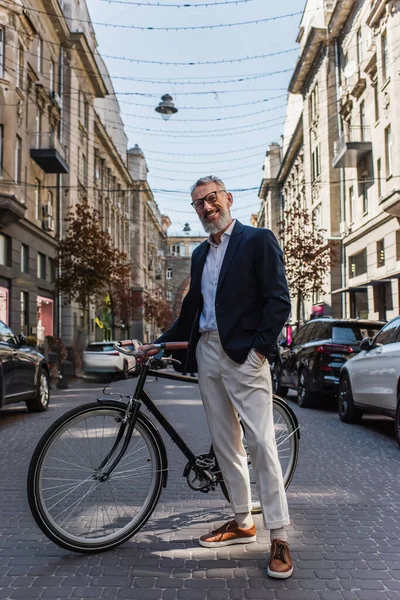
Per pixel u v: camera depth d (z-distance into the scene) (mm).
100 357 21125
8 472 5414
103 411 3307
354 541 3451
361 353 8438
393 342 7363
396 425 6746
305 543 3418
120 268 26062
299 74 36531
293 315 41500
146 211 67750
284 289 3180
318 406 11445
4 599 2654
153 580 2869
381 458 6020
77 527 3211
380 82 22797
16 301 22562
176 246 101062
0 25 20797
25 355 9672
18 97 22297
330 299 30031
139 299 39219
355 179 26297
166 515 3979
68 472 3203
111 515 3312
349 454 6223
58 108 29203
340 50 30828
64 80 31422
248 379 3168
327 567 3041
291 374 12336
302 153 40750
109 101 47719
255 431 3123
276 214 57000
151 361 3459
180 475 5285
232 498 3398
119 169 51125
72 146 32031
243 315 3209
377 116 24016
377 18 22562
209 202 3342
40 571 2984
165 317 63500
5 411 10727
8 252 22141
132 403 3383
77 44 31328
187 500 4387
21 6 21422
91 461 3275
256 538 3494
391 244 22578
